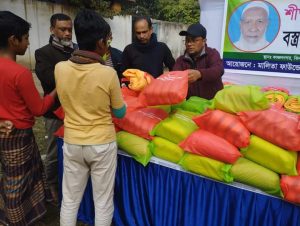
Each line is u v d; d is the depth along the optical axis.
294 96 3.33
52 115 2.68
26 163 2.17
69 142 1.87
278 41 3.77
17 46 1.94
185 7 16.78
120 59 3.31
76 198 2.05
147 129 2.17
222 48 4.19
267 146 1.81
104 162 1.92
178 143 2.10
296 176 1.73
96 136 1.84
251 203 1.90
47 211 2.71
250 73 4.05
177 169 2.11
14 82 1.87
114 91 1.81
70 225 2.06
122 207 2.40
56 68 1.84
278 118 1.80
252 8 3.85
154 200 2.25
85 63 1.75
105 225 2.05
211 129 1.98
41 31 8.66
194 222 2.12
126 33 11.28
